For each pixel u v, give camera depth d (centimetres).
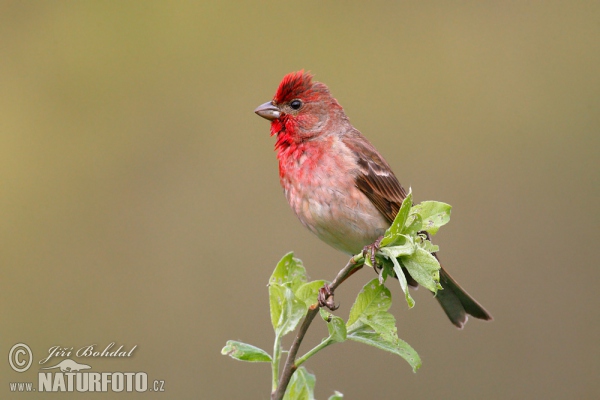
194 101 1329
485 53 1386
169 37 1366
